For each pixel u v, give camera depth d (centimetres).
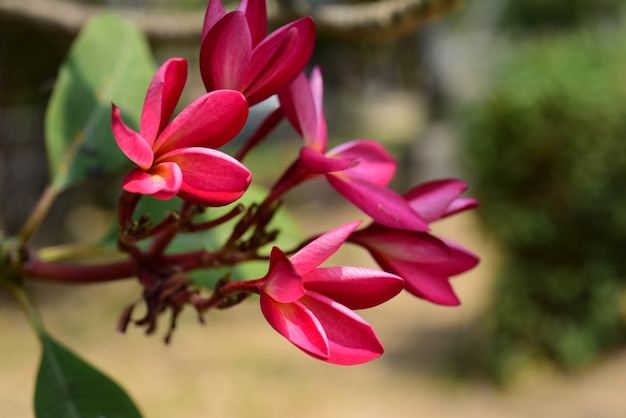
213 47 87
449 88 1385
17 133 980
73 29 243
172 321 104
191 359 872
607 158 741
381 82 2309
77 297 1111
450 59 1434
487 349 817
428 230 99
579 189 744
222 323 995
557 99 736
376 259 107
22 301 131
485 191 783
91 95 159
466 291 984
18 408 725
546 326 791
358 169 112
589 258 778
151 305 103
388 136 2042
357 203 100
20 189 1055
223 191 79
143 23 241
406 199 107
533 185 763
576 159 739
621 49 767
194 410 747
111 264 121
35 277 130
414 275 107
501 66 876
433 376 812
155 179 79
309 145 110
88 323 1006
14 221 1059
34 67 793
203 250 110
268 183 1614
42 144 1010
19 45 761
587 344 787
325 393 782
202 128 81
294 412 742
